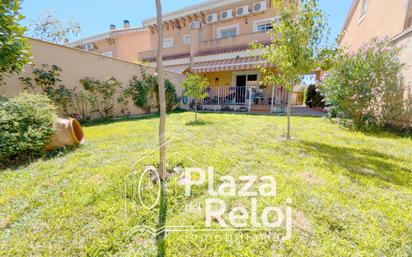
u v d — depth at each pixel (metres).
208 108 15.97
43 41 7.91
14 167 3.87
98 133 6.59
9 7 4.61
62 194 2.79
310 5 4.98
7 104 4.36
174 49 19.64
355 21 15.45
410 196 2.79
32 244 1.94
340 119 8.32
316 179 3.31
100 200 2.64
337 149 4.93
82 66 9.39
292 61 5.34
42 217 2.32
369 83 7.24
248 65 13.72
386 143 5.50
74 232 2.09
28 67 7.45
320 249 1.88
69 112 8.88
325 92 8.99
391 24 9.37
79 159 4.15
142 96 12.27
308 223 2.25
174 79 15.58
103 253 1.85
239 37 15.80
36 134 4.34
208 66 15.71
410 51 6.70
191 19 19.36
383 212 2.42
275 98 14.00
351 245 1.93
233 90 15.68
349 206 2.54
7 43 4.59
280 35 5.60
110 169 3.58
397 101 7.04
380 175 3.46
